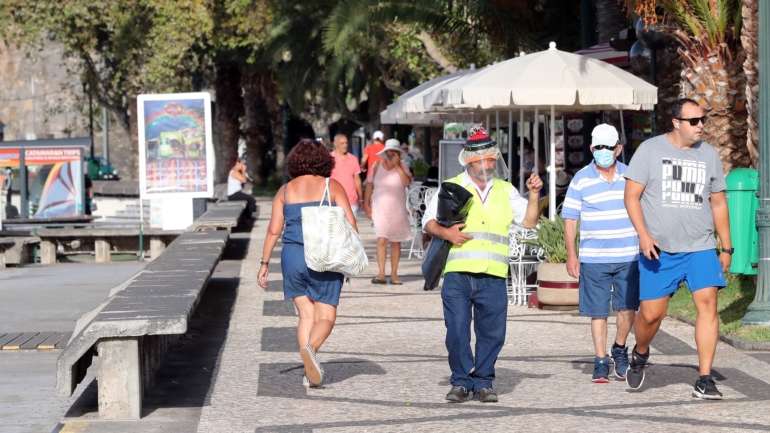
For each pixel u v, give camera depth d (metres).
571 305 20.03
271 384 13.92
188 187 38.53
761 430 11.31
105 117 113.94
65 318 21.56
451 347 12.83
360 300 21.97
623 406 12.51
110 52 74.00
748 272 17.55
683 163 12.87
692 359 15.36
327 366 15.10
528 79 22.00
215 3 67.38
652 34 25.44
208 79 86.44
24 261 37.94
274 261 30.64
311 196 13.91
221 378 14.34
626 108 25.31
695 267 12.83
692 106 12.81
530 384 13.80
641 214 12.90
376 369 14.84
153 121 38.31
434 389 13.52
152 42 66.69
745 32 19.39
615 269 13.80
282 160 94.50
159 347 15.12
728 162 21.64
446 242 12.73
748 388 13.38
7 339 18.31
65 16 67.69
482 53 47.25
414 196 31.66
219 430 11.62
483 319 12.83
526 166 31.53
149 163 38.38
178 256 20.39
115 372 12.19
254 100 87.19
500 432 11.37
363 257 13.73
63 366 11.79
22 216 49.91
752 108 19.39
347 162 27.59
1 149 49.78
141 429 11.81
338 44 47.00
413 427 11.63
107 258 39.75
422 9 43.44
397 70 60.94
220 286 24.67
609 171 13.88
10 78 131.75
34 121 129.38
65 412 12.94
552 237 20.33
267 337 17.58
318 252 13.51
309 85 68.31
